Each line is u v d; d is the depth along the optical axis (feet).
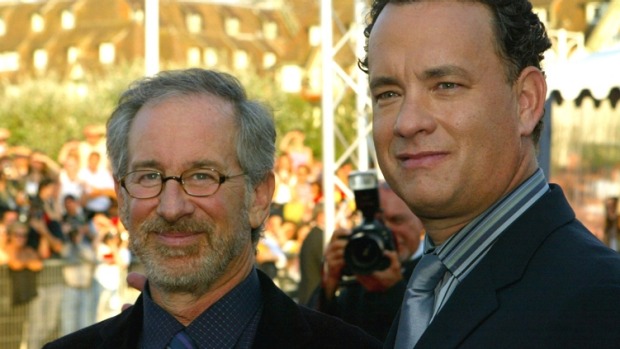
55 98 91.91
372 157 29.22
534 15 6.31
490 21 6.03
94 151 30.89
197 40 154.61
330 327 8.20
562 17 78.89
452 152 5.96
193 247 7.48
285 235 33.32
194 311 7.63
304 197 36.52
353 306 11.61
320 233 21.13
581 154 23.24
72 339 8.28
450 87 5.97
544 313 5.53
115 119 7.78
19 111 90.79
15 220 26.61
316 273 20.92
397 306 11.32
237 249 7.65
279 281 32.45
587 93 22.71
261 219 7.97
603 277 5.43
